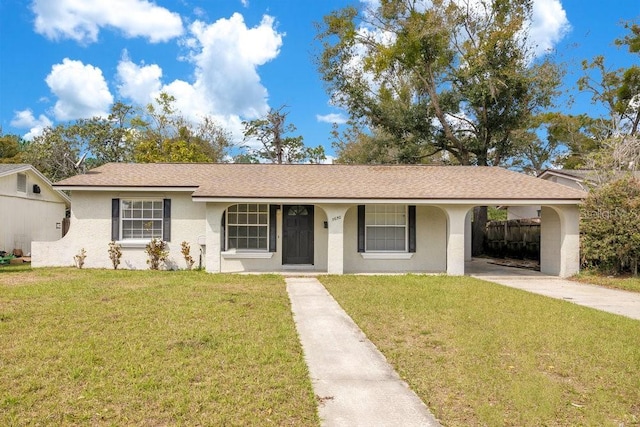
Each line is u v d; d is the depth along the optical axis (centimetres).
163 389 418
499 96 2262
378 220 1449
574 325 691
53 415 363
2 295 865
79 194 1394
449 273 1340
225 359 507
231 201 1279
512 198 1295
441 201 1300
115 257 1366
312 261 1430
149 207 1413
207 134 3647
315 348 571
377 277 1262
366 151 2912
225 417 365
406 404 400
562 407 397
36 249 1414
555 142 3409
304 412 380
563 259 1334
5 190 1753
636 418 379
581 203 1290
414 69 2439
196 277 1198
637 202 1187
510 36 2181
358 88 2469
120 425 349
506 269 1570
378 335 635
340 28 2420
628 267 1288
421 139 2483
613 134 2447
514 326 682
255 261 1408
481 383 450
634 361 519
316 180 1448
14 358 497
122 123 3431
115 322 662
